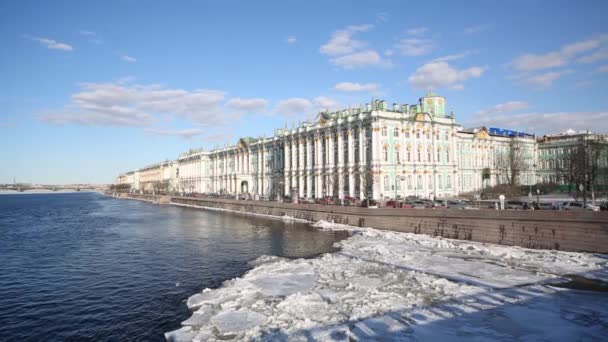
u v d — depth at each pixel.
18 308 27.58
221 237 57.22
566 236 37.81
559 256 35.75
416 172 80.81
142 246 51.44
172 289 31.22
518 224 41.56
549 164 111.00
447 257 38.75
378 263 36.75
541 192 93.81
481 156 100.75
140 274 36.34
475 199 74.62
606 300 25.20
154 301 28.34
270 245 49.59
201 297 27.72
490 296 26.33
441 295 26.72
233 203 105.38
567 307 24.03
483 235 44.69
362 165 78.88
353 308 24.41
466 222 46.59
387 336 20.22
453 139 88.06
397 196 74.44
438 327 21.27
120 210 125.19
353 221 62.97
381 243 47.31
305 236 55.88
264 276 32.62
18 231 70.75
